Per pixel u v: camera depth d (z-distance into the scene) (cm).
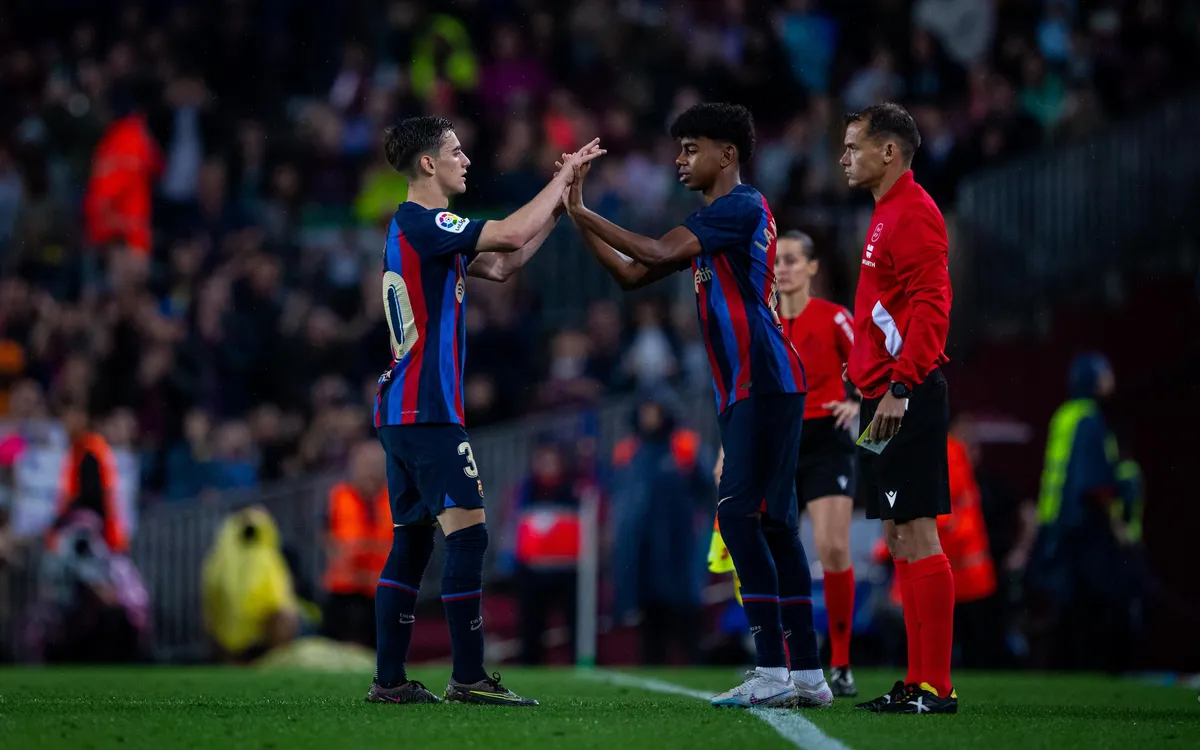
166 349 5097
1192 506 5025
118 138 5722
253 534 4166
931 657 1916
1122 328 5181
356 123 6281
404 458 1967
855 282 5175
